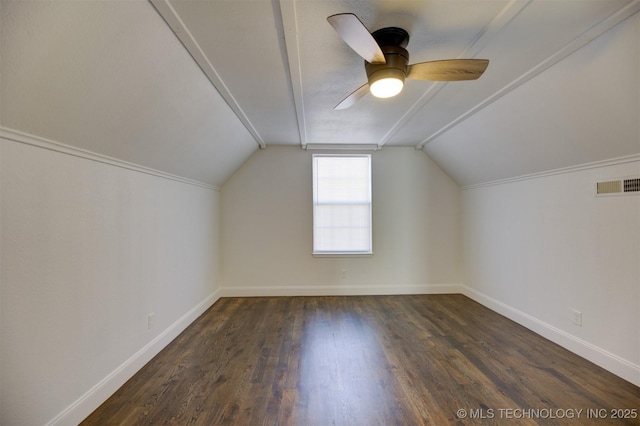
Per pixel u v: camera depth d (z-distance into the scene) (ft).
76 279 5.82
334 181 14.99
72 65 4.55
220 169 12.73
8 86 4.08
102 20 4.38
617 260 7.30
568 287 8.70
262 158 14.61
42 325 5.11
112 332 6.82
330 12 5.08
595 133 7.07
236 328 10.52
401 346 9.01
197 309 11.66
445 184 14.99
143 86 5.99
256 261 14.60
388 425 5.69
